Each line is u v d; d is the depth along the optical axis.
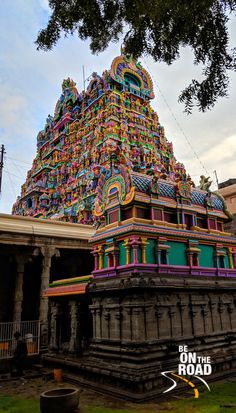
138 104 43.88
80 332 14.33
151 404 8.97
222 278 14.08
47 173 46.75
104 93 41.50
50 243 19.97
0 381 12.99
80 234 21.27
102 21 8.12
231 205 24.09
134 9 7.46
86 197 34.25
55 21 7.96
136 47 8.25
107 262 13.26
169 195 14.09
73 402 8.20
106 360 11.52
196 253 13.59
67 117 47.78
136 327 10.63
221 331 13.12
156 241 12.52
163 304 11.40
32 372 14.66
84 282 13.95
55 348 15.30
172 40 7.73
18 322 17.83
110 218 13.91
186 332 11.85
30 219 20.70
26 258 19.67
